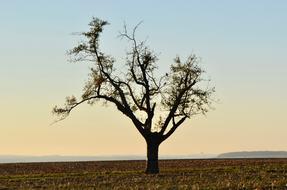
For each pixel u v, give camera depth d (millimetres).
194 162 111688
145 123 69938
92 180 58312
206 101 70500
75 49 69438
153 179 56812
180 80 70125
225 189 45281
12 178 65250
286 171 66000
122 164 113875
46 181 58531
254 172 65125
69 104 70312
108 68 69750
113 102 69688
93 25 69625
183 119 70125
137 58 69625
